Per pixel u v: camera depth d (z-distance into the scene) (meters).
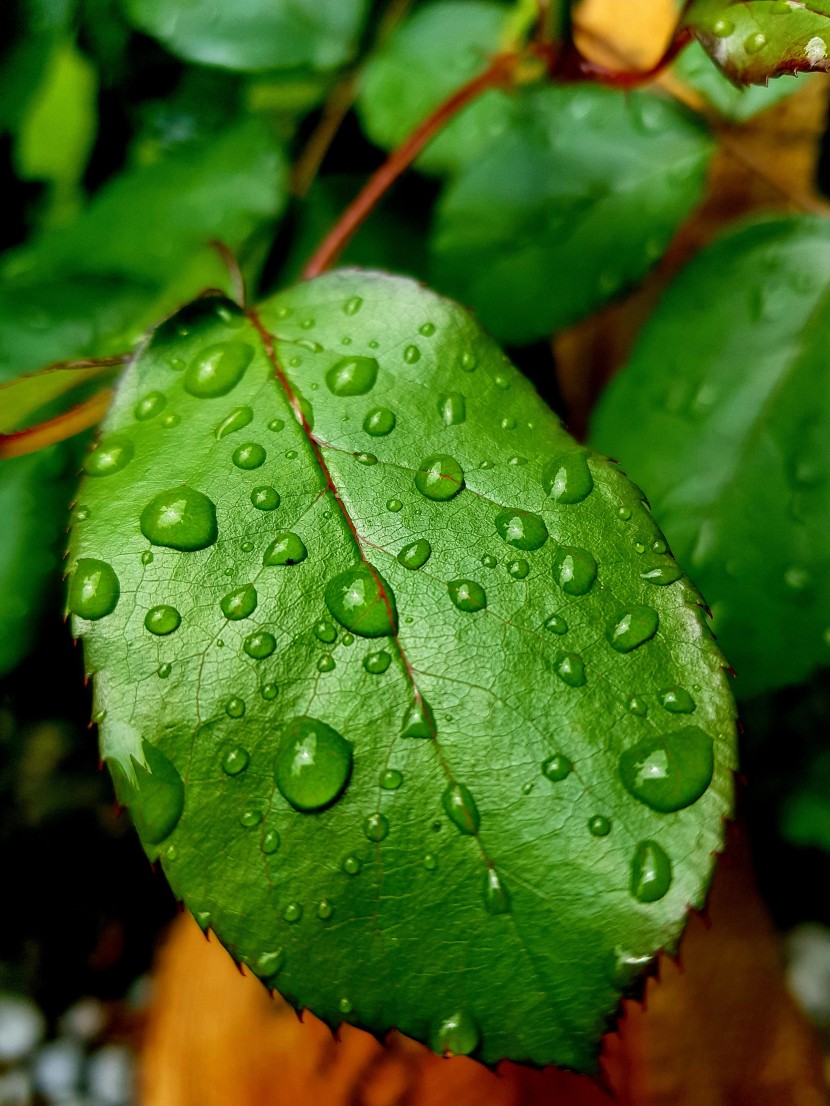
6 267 0.20
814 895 0.46
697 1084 0.21
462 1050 0.13
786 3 0.14
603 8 0.18
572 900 0.13
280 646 0.13
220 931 0.13
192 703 0.13
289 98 0.23
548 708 0.13
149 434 0.14
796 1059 0.23
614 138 0.18
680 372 0.17
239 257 0.20
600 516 0.14
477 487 0.14
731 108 0.18
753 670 0.16
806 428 0.17
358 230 0.21
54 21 0.24
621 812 0.13
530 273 0.18
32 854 0.48
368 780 0.13
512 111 0.19
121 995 0.53
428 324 0.14
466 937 0.13
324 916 0.13
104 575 0.14
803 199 0.18
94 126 0.26
